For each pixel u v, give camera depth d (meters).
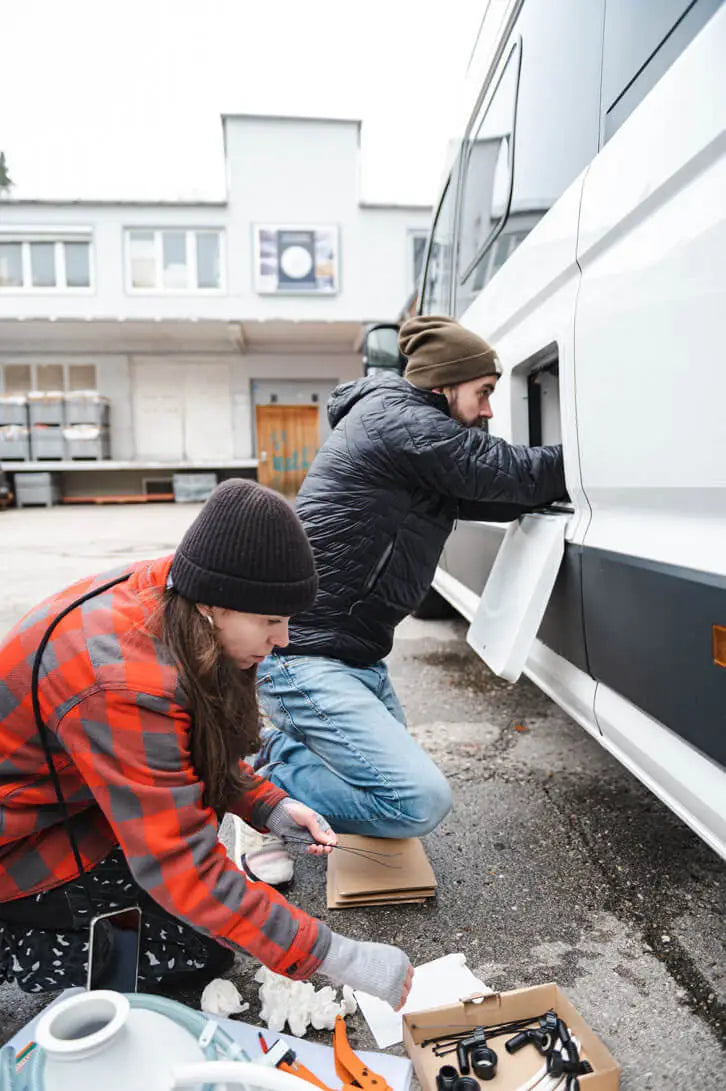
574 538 1.67
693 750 1.25
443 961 1.46
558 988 1.29
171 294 15.58
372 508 1.71
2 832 1.10
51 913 1.21
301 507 1.78
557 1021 1.24
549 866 1.83
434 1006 1.34
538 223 1.85
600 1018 1.33
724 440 1.08
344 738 1.66
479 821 2.07
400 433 1.67
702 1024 1.30
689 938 1.54
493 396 2.34
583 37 1.65
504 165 2.29
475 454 1.66
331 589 1.73
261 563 0.97
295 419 17.05
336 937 1.10
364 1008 1.34
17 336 16.09
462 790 2.26
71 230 15.27
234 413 16.77
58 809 1.15
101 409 15.62
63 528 10.10
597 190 1.46
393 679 3.40
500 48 2.38
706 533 1.21
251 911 1.04
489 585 2.09
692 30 1.20
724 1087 1.17
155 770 1.01
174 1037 1.00
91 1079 0.91
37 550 7.53
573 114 1.69
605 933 1.57
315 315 15.80
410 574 1.79
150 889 1.02
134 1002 1.07
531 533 1.91
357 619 1.76
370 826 1.68
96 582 1.16
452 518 1.86
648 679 1.34
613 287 1.40
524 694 3.15
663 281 1.22
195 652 1.02
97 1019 1.00
